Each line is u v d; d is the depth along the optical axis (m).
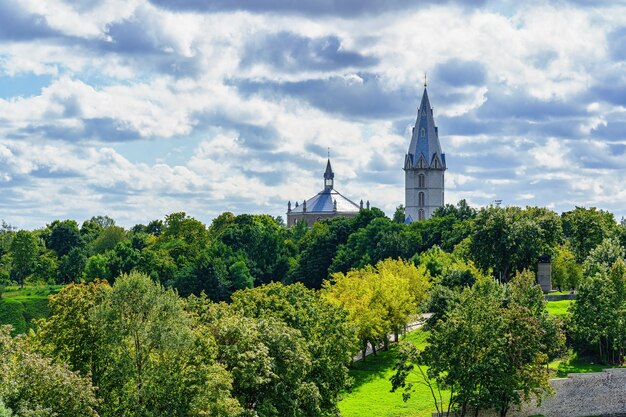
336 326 101.12
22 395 59.28
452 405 97.31
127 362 69.56
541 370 95.50
